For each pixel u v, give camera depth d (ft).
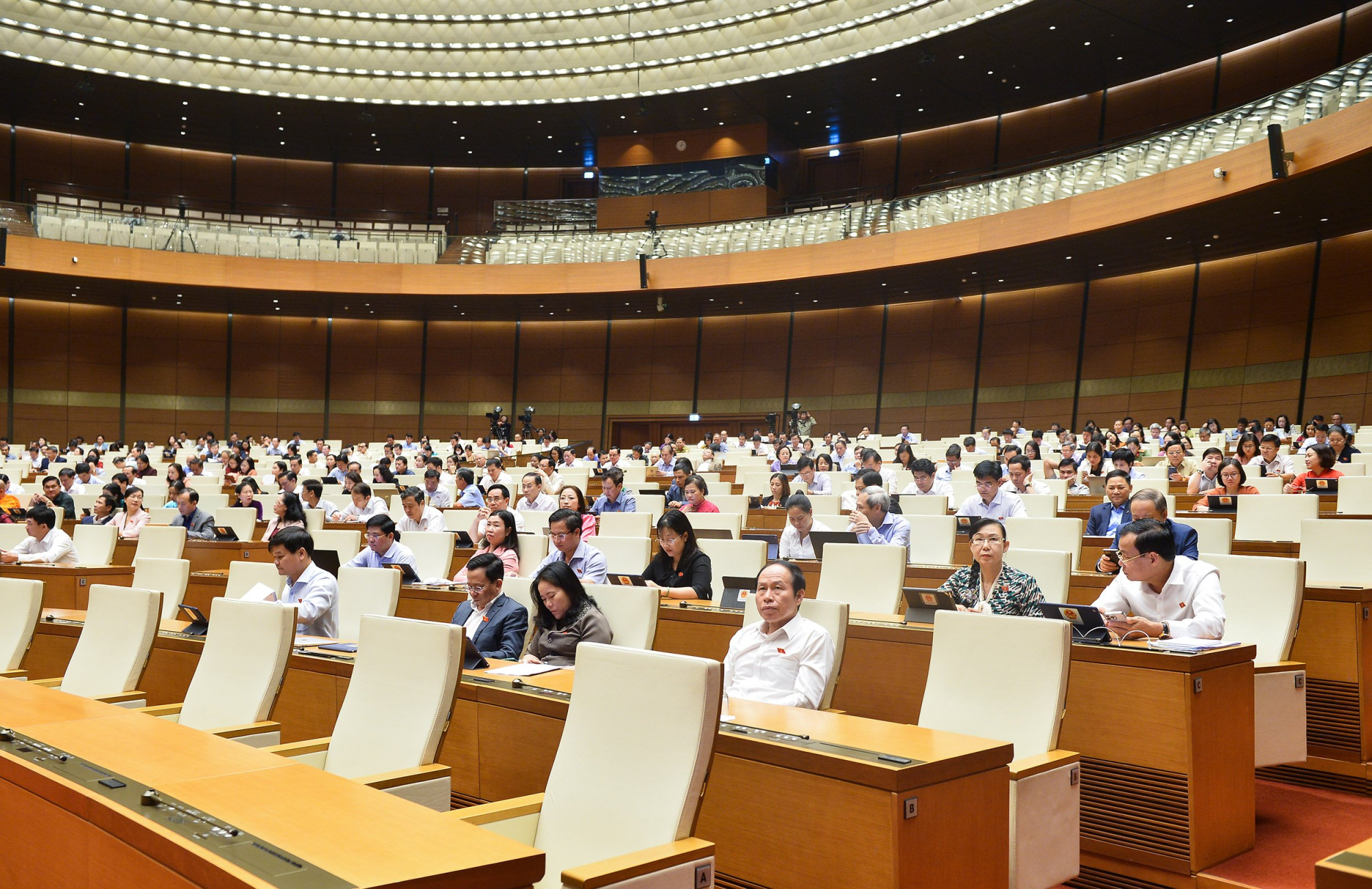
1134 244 58.80
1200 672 11.35
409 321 86.89
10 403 78.79
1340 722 14.11
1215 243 58.80
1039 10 58.03
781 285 70.08
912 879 8.38
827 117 76.79
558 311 81.51
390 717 10.42
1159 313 65.77
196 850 5.81
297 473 47.09
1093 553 22.04
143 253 70.95
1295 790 14.11
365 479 52.95
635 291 72.13
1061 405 69.41
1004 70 66.90
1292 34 62.03
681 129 79.77
